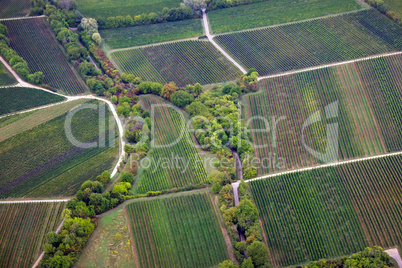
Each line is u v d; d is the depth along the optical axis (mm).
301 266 141500
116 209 155125
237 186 164500
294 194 160000
